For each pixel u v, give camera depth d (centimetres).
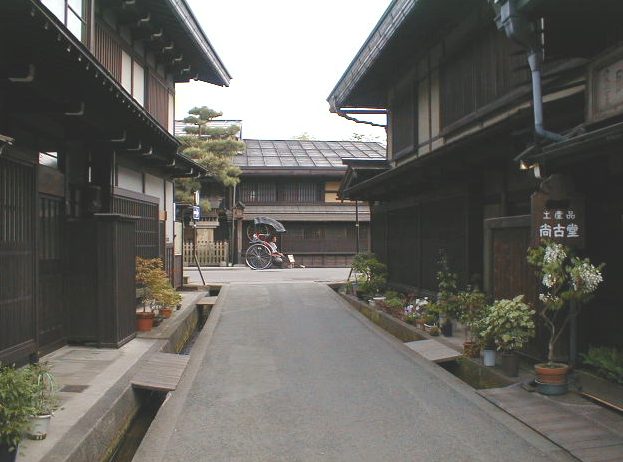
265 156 3428
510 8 573
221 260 3077
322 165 3225
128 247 912
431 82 1310
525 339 659
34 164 688
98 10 1070
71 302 859
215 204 3128
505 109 947
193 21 1306
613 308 644
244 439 507
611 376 610
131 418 629
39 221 764
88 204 962
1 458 380
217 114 2975
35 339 689
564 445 466
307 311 1303
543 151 593
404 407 595
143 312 1008
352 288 1639
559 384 591
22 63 545
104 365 733
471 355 763
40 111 671
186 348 1092
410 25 1166
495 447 479
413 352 862
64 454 421
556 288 597
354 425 542
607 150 528
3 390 381
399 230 1484
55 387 484
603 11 561
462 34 1119
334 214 3197
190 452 477
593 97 588
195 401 620
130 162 1208
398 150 1562
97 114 769
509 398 589
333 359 832
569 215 634
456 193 1088
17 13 454
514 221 721
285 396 641
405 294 1388
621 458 438
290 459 462
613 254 643
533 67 604
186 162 1441
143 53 1378
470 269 1022
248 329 1088
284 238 3212
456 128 1142
